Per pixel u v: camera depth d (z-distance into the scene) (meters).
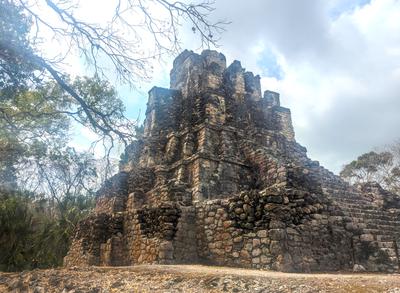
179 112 21.34
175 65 24.81
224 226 10.80
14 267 15.55
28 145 9.91
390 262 10.12
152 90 23.12
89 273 7.69
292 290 5.37
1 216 15.78
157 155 19.44
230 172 16.34
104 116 7.24
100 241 14.77
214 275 6.61
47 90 8.24
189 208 11.96
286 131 23.00
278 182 13.78
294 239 9.56
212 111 19.41
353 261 10.25
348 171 38.47
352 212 12.87
